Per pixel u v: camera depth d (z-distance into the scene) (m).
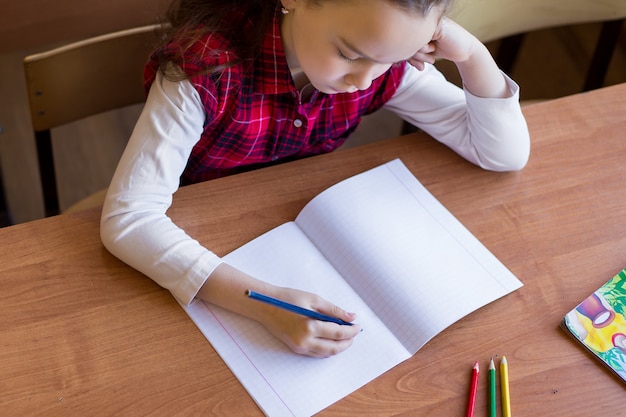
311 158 1.26
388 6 0.96
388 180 1.24
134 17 1.89
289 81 1.24
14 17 1.80
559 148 1.33
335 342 1.04
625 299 1.13
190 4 1.22
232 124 1.26
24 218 2.16
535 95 2.47
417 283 1.11
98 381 0.98
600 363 1.06
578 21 1.69
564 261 1.17
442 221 1.20
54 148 2.29
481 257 1.16
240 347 1.03
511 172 1.29
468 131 1.30
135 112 2.40
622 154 1.33
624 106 1.40
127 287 1.08
